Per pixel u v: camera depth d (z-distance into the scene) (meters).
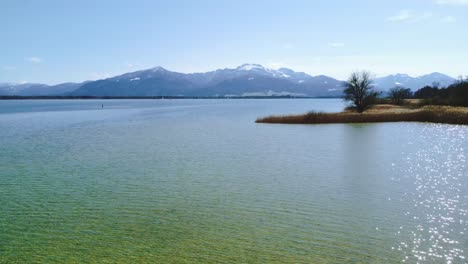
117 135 68.69
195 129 79.25
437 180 30.61
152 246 18.02
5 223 21.38
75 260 16.55
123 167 37.59
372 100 99.31
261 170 35.38
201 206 24.33
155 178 32.50
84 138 63.97
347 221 21.08
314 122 86.31
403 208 23.31
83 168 37.12
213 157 43.16
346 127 75.75
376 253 16.86
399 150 46.47
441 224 20.39
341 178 31.67
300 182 30.48
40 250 17.67
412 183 29.70
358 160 40.00
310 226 20.41
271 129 75.06
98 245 18.20
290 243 18.14
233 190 28.23
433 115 84.06
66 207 24.30
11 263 16.30
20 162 40.62
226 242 18.39
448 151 45.38
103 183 30.78
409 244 17.80
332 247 17.61
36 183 30.91
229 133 69.56
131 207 24.27
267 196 26.48
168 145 54.00
